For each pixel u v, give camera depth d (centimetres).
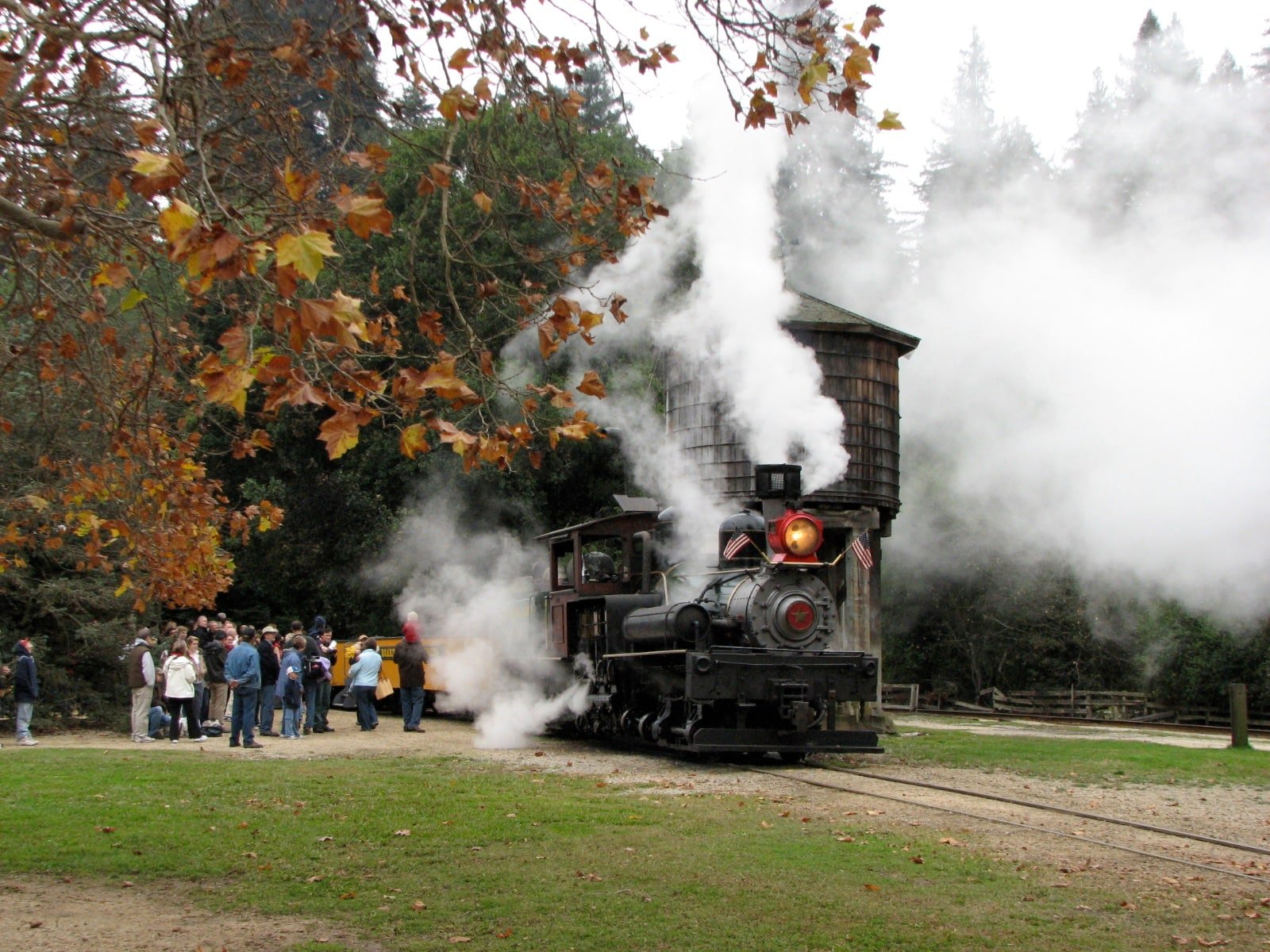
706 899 739
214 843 909
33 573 2103
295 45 629
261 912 719
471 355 699
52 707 2086
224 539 3069
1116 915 712
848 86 659
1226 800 1198
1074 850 896
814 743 1453
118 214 674
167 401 959
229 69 602
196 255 457
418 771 1356
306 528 3086
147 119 610
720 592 1512
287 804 1090
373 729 2019
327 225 541
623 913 706
